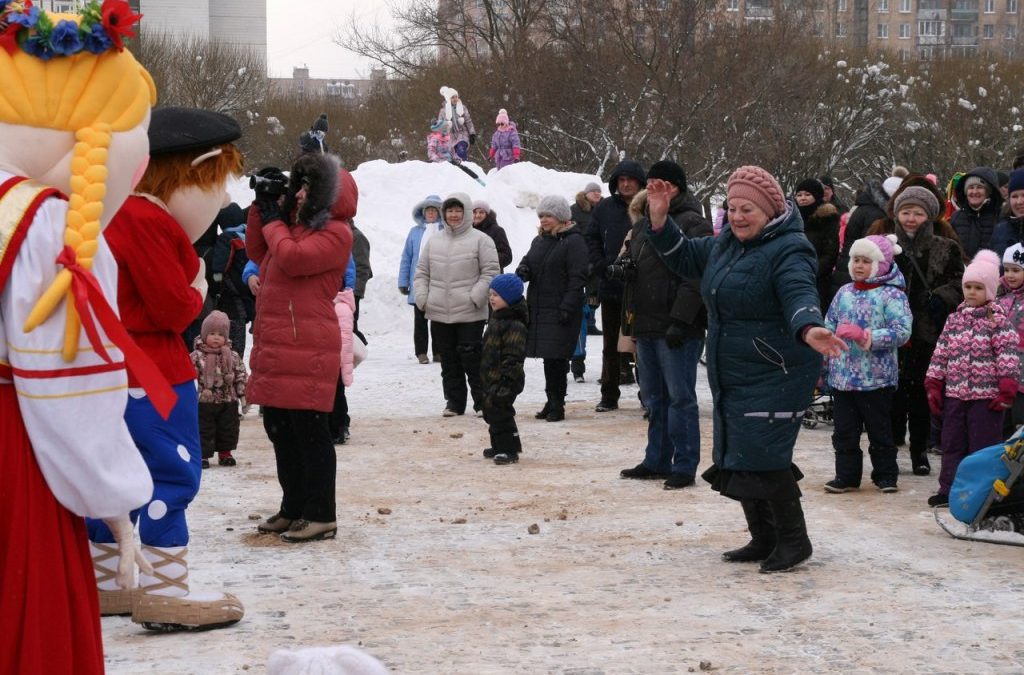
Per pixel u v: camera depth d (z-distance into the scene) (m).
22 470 3.02
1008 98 37.09
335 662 2.02
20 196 3.03
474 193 26.05
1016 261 7.39
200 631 5.04
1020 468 6.57
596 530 6.96
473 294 11.40
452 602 5.49
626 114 37.28
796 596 5.57
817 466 8.97
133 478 3.08
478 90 39.94
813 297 5.67
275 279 6.55
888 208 9.08
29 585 2.99
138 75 3.25
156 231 4.73
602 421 11.17
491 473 8.73
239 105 38.84
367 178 26.23
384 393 13.23
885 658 4.69
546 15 40.28
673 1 36.28
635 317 8.30
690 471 8.13
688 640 4.93
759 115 35.03
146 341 4.89
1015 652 4.76
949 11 105.81
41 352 2.97
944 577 5.88
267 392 6.54
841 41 51.19
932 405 7.59
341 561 6.25
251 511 7.53
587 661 4.66
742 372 5.95
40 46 3.09
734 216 5.90
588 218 13.90
